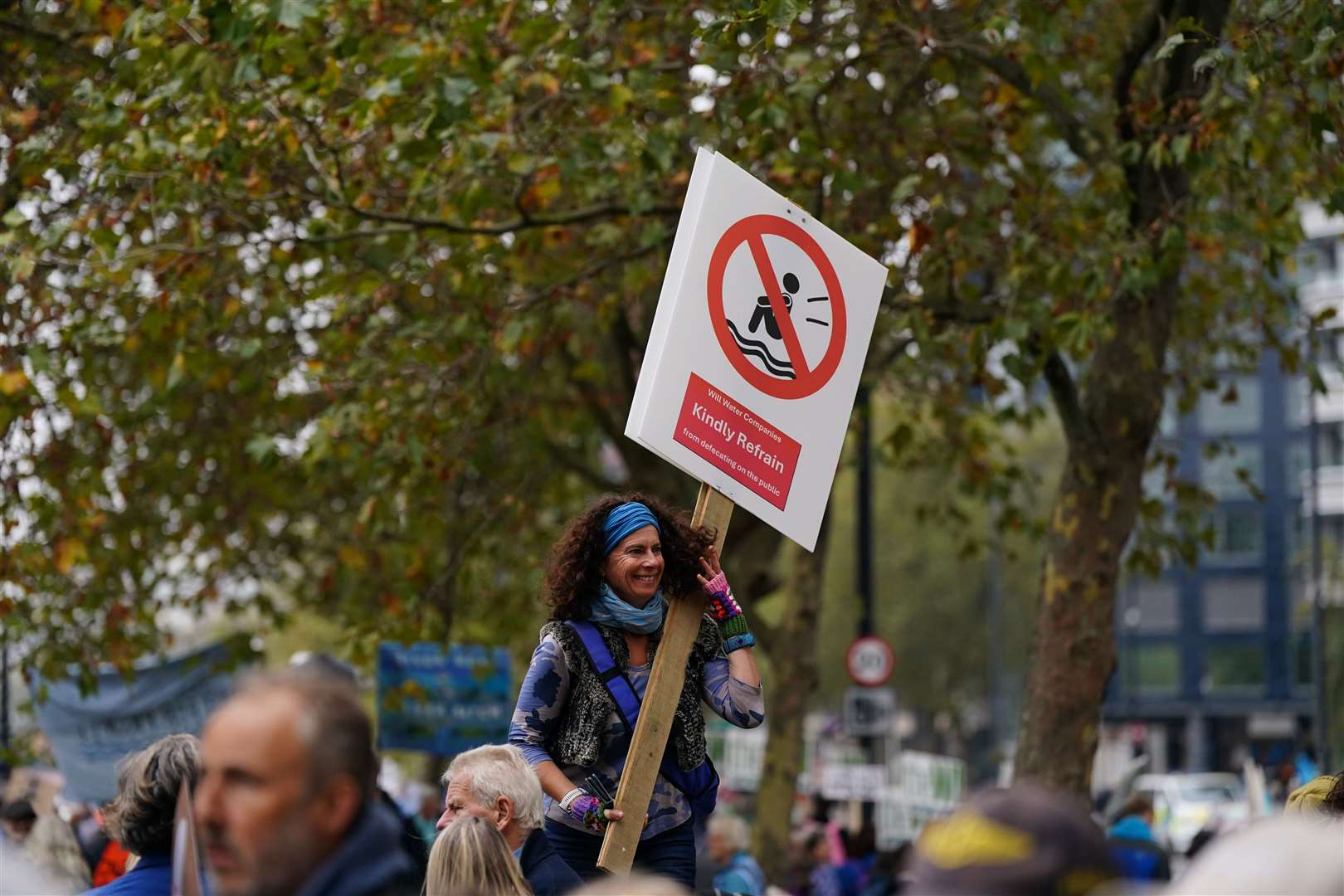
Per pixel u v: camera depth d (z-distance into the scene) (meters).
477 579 20.67
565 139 12.64
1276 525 76.06
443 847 5.89
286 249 13.99
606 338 19.55
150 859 5.53
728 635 6.55
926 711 67.19
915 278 14.73
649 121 15.11
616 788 6.33
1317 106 10.82
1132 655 79.56
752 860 13.33
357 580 20.34
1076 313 12.14
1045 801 2.67
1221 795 52.47
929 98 16.06
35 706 19.41
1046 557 13.26
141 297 14.26
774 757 19.17
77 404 13.09
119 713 18.81
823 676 60.94
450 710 17.42
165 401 16.42
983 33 12.53
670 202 14.58
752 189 6.48
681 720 6.45
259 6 10.82
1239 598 77.25
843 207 15.24
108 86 12.38
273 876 3.16
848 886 18.19
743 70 12.66
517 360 16.97
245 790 3.16
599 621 6.41
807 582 19.44
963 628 61.62
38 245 12.13
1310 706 75.44
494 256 14.12
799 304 6.57
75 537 14.91
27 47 14.24
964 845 2.62
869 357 18.38
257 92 11.98
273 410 17.59
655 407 6.19
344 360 14.38
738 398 6.39
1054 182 16.20
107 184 12.45
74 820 16.22
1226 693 77.25
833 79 13.90
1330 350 17.19
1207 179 12.98
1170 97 12.38
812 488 6.59
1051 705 12.95
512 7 12.54
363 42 12.84
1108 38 16.55
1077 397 13.02
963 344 13.98
